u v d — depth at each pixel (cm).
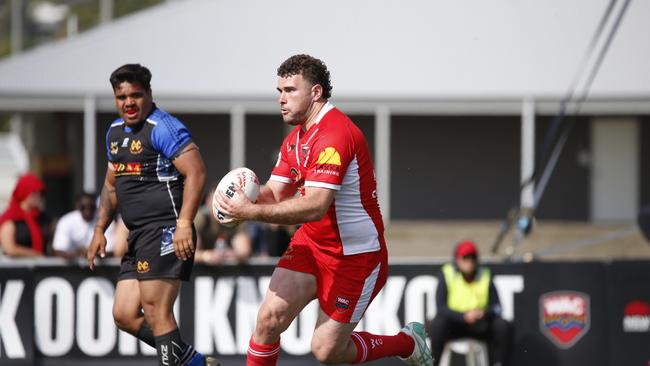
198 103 5541
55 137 6919
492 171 6316
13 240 3209
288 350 3120
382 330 3188
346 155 1783
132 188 1908
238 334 3111
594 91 5547
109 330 3077
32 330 3045
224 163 6319
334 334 1880
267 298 1864
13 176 6962
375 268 1886
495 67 5553
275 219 1738
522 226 3872
